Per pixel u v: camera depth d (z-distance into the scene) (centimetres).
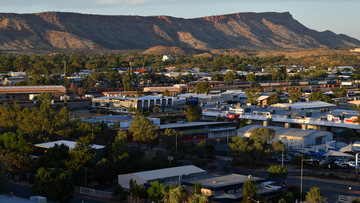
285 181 10475
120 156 11156
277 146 13300
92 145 12175
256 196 8300
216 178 9556
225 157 14050
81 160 10775
